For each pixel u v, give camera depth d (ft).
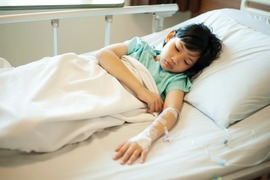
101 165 2.62
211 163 2.79
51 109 2.65
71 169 2.55
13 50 6.31
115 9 4.33
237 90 3.28
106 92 3.20
